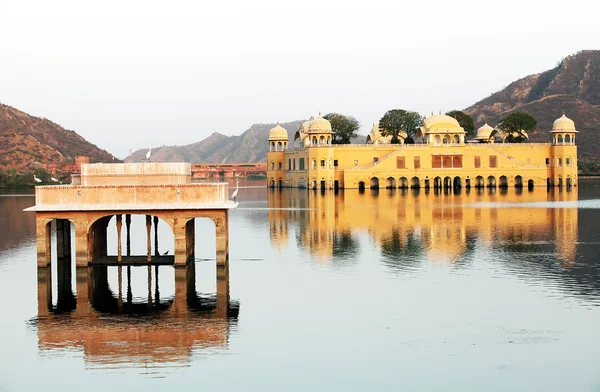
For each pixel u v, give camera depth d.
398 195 109.75
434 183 131.25
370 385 23.25
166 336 28.09
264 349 26.48
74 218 39.69
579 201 91.69
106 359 25.62
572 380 23.50
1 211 86.44
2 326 29.70
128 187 39.31
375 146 134.88
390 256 45.69
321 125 130.88
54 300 34.34
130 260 43.28
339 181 134.50
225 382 23.52
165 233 63.91
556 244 50.19
